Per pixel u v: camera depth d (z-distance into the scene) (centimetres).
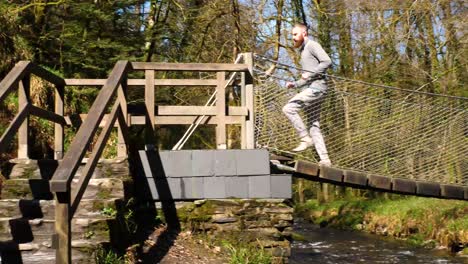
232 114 729
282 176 696
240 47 1647
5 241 525
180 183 698
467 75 1627
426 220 1666
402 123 846
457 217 1584
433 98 1042
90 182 612
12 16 1094
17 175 650
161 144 1852
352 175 786
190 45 1708
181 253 626
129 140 704
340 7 1730
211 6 1639
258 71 745
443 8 1648
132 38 1488
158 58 1728
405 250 1480
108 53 1378
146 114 717
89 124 498
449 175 868
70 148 462
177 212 693
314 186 2848
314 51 737
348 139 813
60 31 1306
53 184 422
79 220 530
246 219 685
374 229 1911
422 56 1723
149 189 698
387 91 1069
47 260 507
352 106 813
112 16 1391
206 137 1883
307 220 2506
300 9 1730
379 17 1695
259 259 638
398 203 2022
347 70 1825
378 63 1752
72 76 1331
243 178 697
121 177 659
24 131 667
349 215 2195
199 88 1650
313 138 766
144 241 641
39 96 969
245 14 1645
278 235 680
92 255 502
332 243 1642
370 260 1309
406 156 848
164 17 1683
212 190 696
